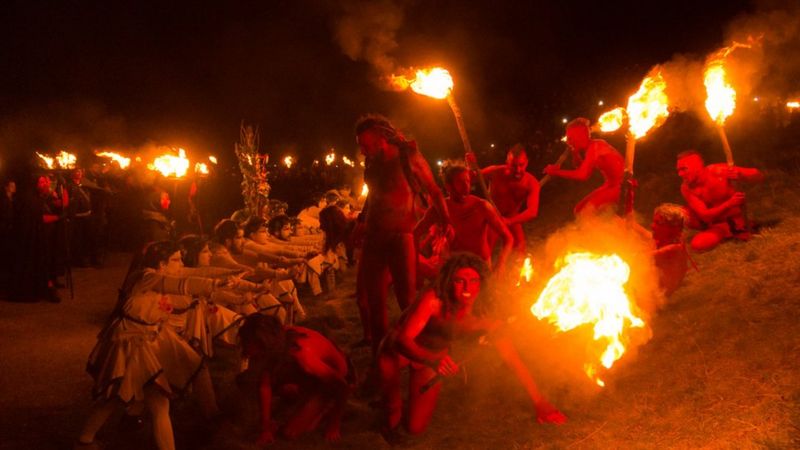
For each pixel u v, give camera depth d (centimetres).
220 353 799
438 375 520
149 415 630
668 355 591
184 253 732
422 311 527
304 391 580
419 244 707
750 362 541
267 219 1223
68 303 1115
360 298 779
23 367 777
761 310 613
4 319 998
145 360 535
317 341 575
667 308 686
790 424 458
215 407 605
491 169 834
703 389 529
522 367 545
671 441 480
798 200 918
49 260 1145
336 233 852
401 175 676
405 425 552
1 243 1217
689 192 851
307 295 1116
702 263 788
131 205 1692
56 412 648
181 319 630
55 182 1260
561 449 498
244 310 779
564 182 1628
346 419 591
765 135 1404
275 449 546
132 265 569
